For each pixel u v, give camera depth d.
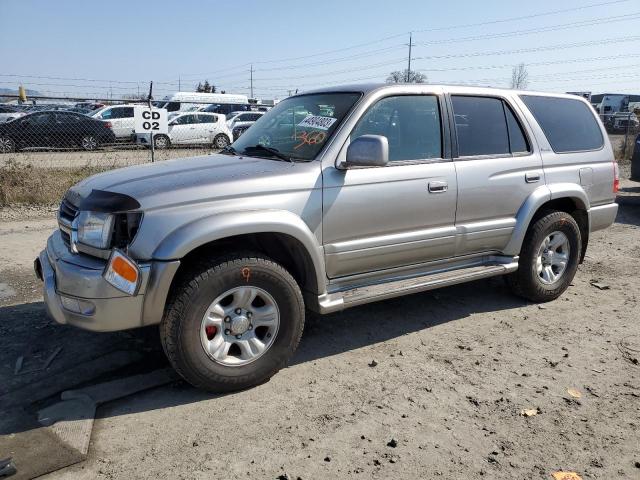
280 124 4.53
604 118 27.33
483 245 4.80
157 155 15.15
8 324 4.55
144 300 3.22
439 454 2.99
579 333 4.66
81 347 4.16
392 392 3.63
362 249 4.03
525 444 3.10
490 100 4.91
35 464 2.80
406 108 4.34
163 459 2.90
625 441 3.14
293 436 3.13
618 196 11.81
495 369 3.98
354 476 2.80
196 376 3.40
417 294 5.59
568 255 5.42
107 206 3.24
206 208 3.38
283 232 3.56
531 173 5.01
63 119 17.02
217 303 3.43
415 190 4.23
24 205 9.36
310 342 4.41
